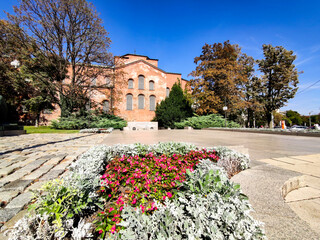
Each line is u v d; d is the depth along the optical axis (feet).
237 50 90.12
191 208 4.24
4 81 55.01
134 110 96.43
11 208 6.27
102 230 4.60
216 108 79.00
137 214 4.36
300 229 4.46
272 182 7.72
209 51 84.43
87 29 58.13
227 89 77.71
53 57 56.29
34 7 50.96
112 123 57.93
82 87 59.47
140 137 30.76
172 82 112.98
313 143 25.45
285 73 82.74
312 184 9.14
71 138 28.17
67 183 5.24
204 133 45.55
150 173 9.02
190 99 85.51
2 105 33.22
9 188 7.89
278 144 24.07
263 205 5.67
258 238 3.84
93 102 67.62
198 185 5.67
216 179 5.30
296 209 6.93
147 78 100.01
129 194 6.91
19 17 49.39
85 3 53.52
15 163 12.00
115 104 86.94
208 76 78.02
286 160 14.02
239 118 104.22
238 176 8.56
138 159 11.31
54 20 54.24
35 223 4.19
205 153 12.40
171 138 29.14
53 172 10.21
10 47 50.60
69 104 60.54
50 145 20.03
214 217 3.87
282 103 87.10
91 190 5.90
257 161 13.37
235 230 3.73
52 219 4.34
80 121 52.95
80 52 60.29
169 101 85.97
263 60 88.94
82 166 8.21
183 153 13.10
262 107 90.58
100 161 9.48
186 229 3.72
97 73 61.52
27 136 31.58
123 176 8.46
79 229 4.24
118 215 5.13
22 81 51.72
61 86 55.26
